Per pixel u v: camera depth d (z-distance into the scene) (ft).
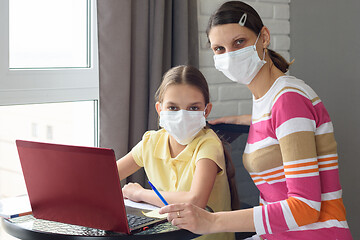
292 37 8.45
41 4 6.48
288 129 4.26
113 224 3.91
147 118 6.80
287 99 4.35
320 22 8.07
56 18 6.62
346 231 4.40
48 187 4.10
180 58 6.90
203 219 4.04
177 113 4.89
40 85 6.24
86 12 6.82
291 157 4.23
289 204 4.14
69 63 6.81
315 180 4.17
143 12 6.59
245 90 7.98
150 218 4.22
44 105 6.70
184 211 4.02
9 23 6.05
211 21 4.72
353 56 7.68
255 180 4.99
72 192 4.00
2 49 5.91
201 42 7.40
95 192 3.88
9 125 6.54
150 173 5.40
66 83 6.47
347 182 8.00
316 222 4.40
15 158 6.73
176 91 4.91
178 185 5.11
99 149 3.72
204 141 5.09
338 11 7.82
